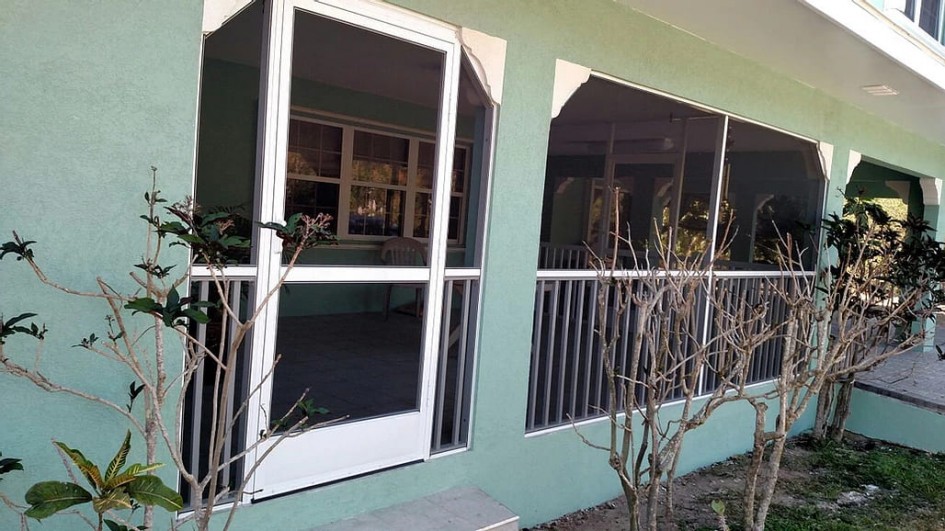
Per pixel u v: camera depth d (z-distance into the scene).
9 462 1.82
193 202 2.25
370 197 7.82
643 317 3.04
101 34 2.17
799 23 3.97
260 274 2.70
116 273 2.26
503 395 3.61
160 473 2.41
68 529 2.26
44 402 2.16
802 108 5.64
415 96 7.51
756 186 8.59
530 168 3.57
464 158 8.35
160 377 1.88
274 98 2.68
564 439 3.98
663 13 4.03
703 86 4.59
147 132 2.29
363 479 3.05
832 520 4.28
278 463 2.80
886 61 4.59
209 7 2.40
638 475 3.06
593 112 7.59
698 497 4.57
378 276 3.07
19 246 1.80
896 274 5.68
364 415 4.07
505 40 3.37
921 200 9.37
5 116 2.03
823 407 6.05
